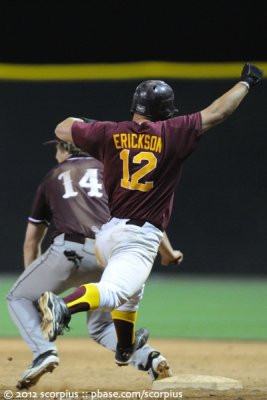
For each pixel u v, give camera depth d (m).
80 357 31.72
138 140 18.98
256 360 31.03
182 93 62.69
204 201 62.84
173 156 18.97
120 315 20.67
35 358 21.53
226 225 62.72
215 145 62.66
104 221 22.45
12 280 60.22
